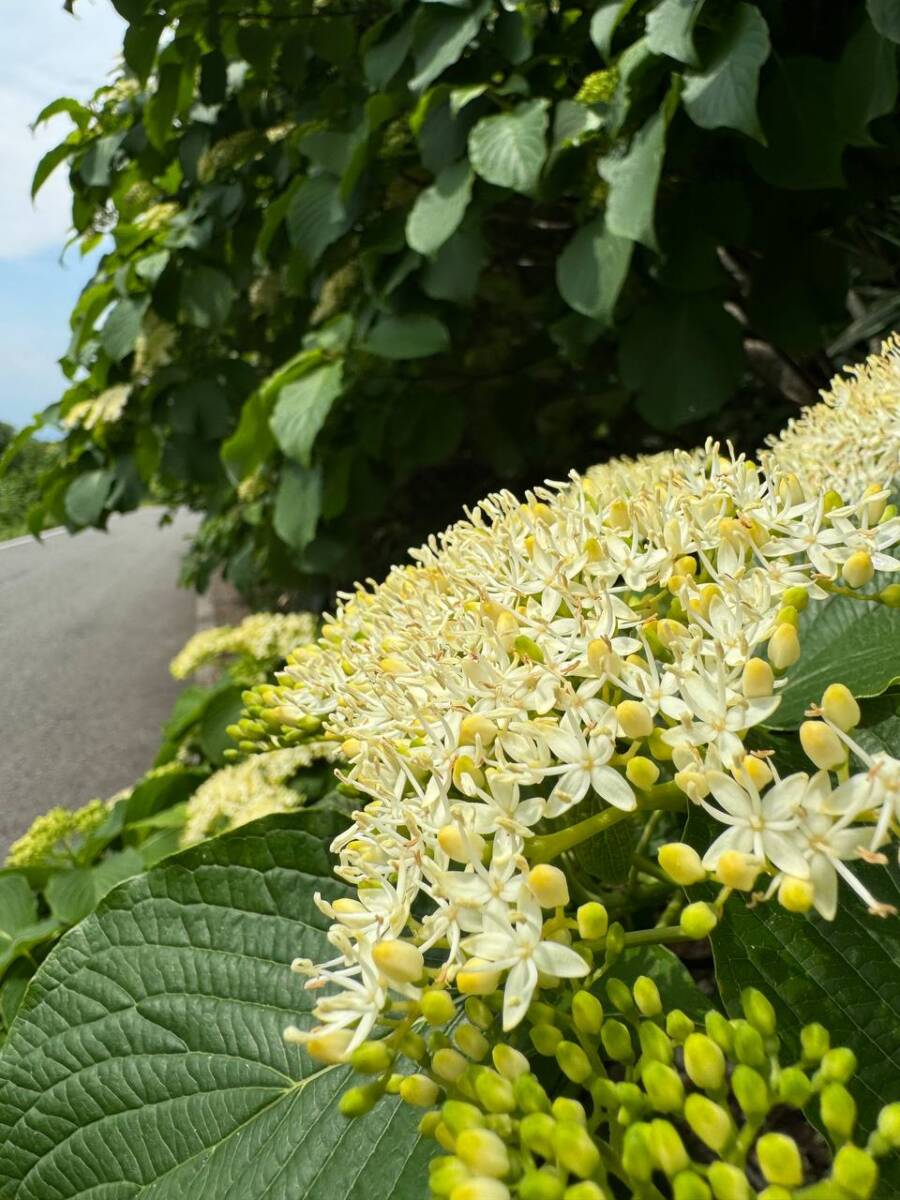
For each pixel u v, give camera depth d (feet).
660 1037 2.50
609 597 3.29
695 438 12.45
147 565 51.42
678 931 2.92
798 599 3.21
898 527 3.34
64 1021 3.80
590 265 7.13
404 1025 2.64
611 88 6.86
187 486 16.25
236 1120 3.50
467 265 8.39
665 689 2.96
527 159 7.21
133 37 9.70
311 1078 3.51
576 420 13.44
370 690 3.65
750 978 2.90
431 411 11.12
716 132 7.22
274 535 13.26
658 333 7.79
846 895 3.05
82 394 14.26
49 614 38.45
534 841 3.07
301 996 3.70
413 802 3.06
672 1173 2.20
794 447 4.91
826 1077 2.32
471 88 7.75
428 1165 3.08
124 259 12.65
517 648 3.28
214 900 3.92
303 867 3.95
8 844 16.07
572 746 2.91
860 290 11.26
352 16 9.89
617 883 4.00
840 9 7.18
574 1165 2.20
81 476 14.20
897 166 7.79
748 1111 2.28
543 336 11.68
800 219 7.81
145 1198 3.43
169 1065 3.66
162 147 11.44
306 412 8.82
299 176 9.68
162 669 27.68
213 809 8.59
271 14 9.79
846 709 2.52
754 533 3.42
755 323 8.15
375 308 9.24
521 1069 2.50
